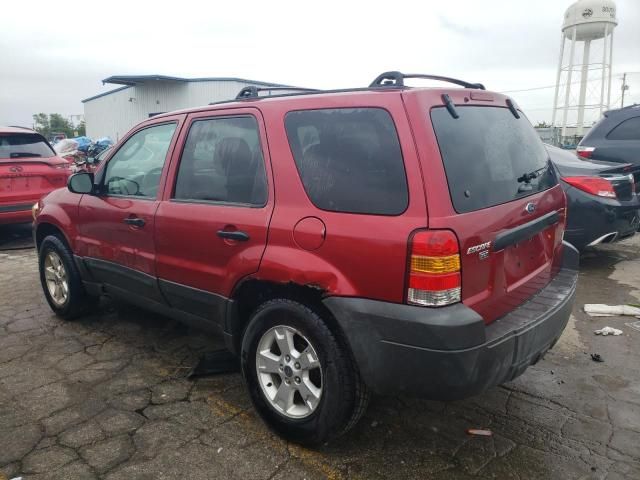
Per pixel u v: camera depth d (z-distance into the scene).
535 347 2.66
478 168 2.58
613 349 4.03
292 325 2.73
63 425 3.02
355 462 2.71
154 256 3.54
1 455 2.75
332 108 2.68
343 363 2.57
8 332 4.43
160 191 3.52
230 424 3.05
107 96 36.47
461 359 2.27
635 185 6.62
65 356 3.95
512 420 3.09
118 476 2.59
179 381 3.56
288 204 2.74
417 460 2.72
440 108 2.52
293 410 2.84
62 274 4.64
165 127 3.66
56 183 7.91
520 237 2.74
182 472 2.62
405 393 2.44
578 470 2.63
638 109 7.66
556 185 3.36
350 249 2.45
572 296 3.07
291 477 2.59
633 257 6.78
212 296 3.16
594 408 3.21
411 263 2.29
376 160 2.47
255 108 3.03
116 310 4.93
